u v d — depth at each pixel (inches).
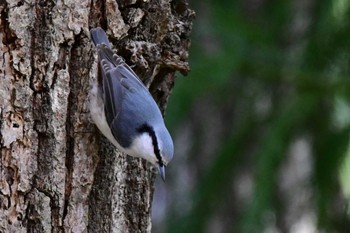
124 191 361.7
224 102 506.3
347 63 471.8
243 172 534.0
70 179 341.7
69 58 339.9
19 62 330.6
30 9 331.9
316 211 480.1
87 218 347.6
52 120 335.3
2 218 329.1
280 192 519.5
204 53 470.3
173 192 546.0
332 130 480.4
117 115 356.2
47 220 335.3
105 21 351.9
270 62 472.7
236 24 477.7
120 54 364.2
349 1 468.8
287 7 496.1
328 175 480.1
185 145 580.1
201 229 485.7
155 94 378.3
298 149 571.2
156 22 363.9
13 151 330.0
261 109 495.2
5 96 329.1
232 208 552.4
